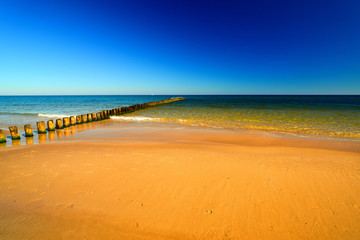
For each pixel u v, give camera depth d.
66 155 5.76
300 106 32.53
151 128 11.98
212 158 5.45
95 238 2.46
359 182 3.91
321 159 5.40
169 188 3.65
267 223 2.73
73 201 3.25
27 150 6.38
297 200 3.27
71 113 22.94
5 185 3.82
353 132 10.59
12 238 2.45
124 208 3.05
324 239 2.46
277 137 9.29
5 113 21.61
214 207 3.08
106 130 11.27
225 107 31.53
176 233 2.56
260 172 4.40
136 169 4.58
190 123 14.16
